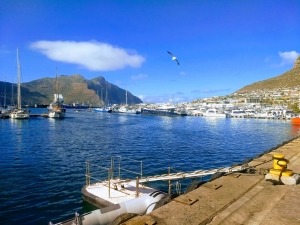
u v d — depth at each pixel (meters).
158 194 15.48
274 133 81.75
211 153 47.38
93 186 20.97
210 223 6.75
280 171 10.30
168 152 47.84
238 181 10.37
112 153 46.72
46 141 61.09
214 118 155.50
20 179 29.02
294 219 7.11
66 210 20.41
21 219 18.95
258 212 7.52
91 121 127.88
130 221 6.57
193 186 10.45
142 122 124.94
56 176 30.38
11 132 78.69
